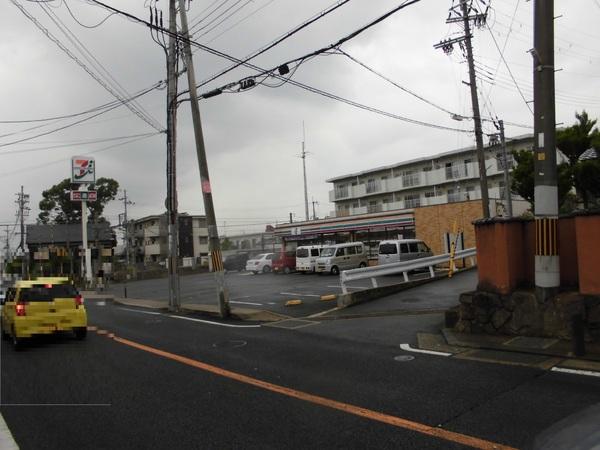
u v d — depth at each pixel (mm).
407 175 50656
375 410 5520
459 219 30531
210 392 6551
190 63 15992
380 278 24578
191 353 9352
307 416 5434
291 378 7105
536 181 9008
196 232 68062
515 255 9562
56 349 10227
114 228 62438
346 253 30828
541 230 8836
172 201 18531
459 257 23500
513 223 9617
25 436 5074
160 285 36562
